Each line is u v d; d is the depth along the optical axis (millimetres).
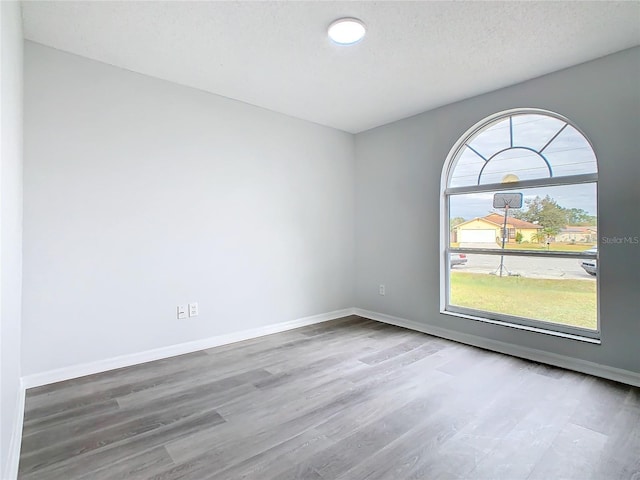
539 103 2889
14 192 1708
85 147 2600
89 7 2016
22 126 2260
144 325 2881
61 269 2508
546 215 2982
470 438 1831
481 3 1976
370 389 2396
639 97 2404
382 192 4180
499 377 2580
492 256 3324
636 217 2432
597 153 2596
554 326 2924
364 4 1985
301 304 3979
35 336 2412
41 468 1608
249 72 2836
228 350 3174
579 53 2514
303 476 1555
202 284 3203
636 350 2436
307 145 4008
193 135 3135
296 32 2270
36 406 2156
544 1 1955
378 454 1704
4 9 1316
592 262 2734
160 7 2020
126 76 2777
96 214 2648
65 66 2516
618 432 1876
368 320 4246
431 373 2660
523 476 1551
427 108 3621
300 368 2768
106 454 1710
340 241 4371
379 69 2773
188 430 1916
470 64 2682
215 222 3283
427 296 3723
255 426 1953
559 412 2082
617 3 1965
